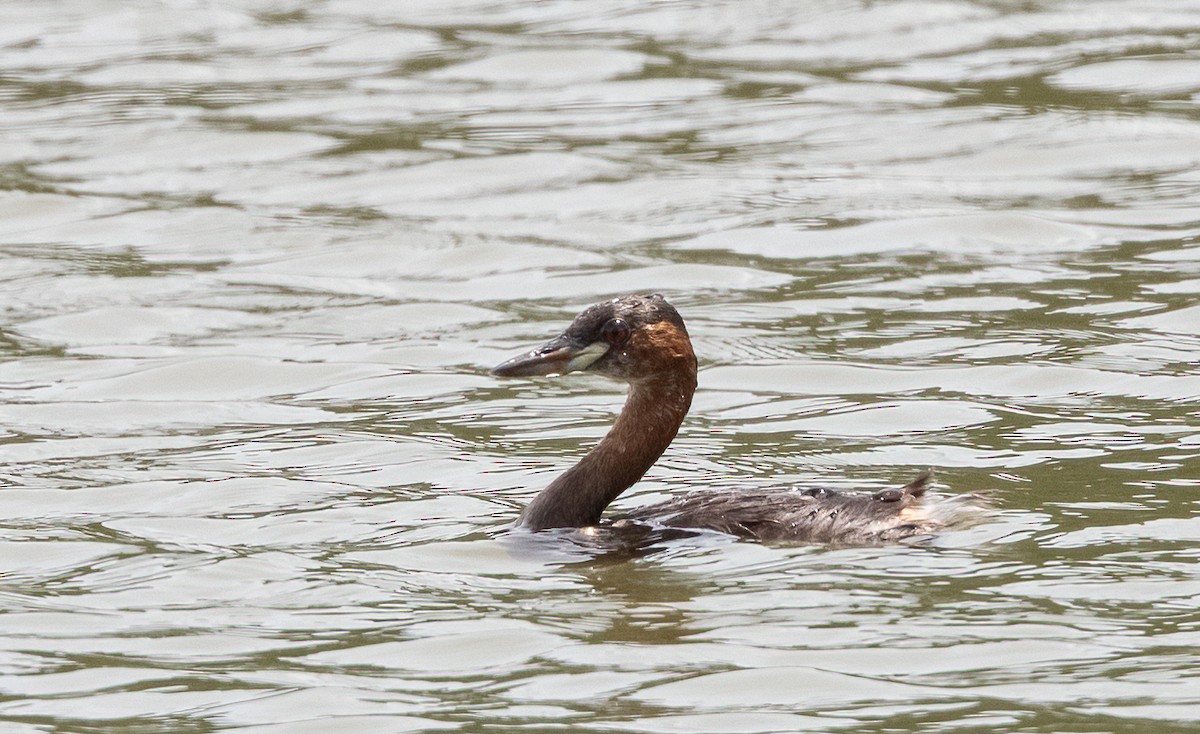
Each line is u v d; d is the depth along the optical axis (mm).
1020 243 21109
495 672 10227
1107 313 18359
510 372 12859
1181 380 16062
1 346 18375
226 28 32969
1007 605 10891
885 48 30234
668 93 28203
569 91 28562
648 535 12422
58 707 9906
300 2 34781
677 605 11109
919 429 15094
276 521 13023
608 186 23828
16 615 11242
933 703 9617
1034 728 9273
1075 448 14242
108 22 33375
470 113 27469
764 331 18281
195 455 14812
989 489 13172
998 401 15750
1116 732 9195
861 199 22938
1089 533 12094
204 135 26484
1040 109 26484
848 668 10094
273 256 21469
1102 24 31234
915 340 17766
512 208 23109
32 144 26203
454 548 12336
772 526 12328
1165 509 12562
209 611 11273
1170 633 10391
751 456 14508
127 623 11102
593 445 14992
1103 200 22594
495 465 14438
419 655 10500
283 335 18641
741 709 9633
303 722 9633
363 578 11781
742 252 21078
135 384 17062
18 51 31547
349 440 15172
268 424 15781
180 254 21609
